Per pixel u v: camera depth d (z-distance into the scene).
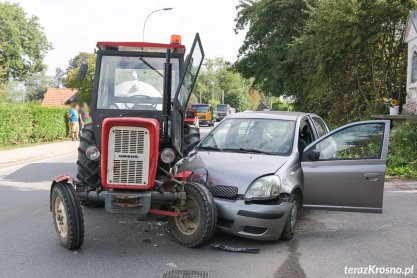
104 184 5.78
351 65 20.62
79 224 5.78
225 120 7.92
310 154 6.75
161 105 7.45
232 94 112.50
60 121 24.53
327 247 6.13
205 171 6.39
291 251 5.96
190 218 6.00
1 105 20.00
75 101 8.70
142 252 5.87
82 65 8.14
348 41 18.66
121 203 5.70
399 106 19.66
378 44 19.89
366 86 21.47
